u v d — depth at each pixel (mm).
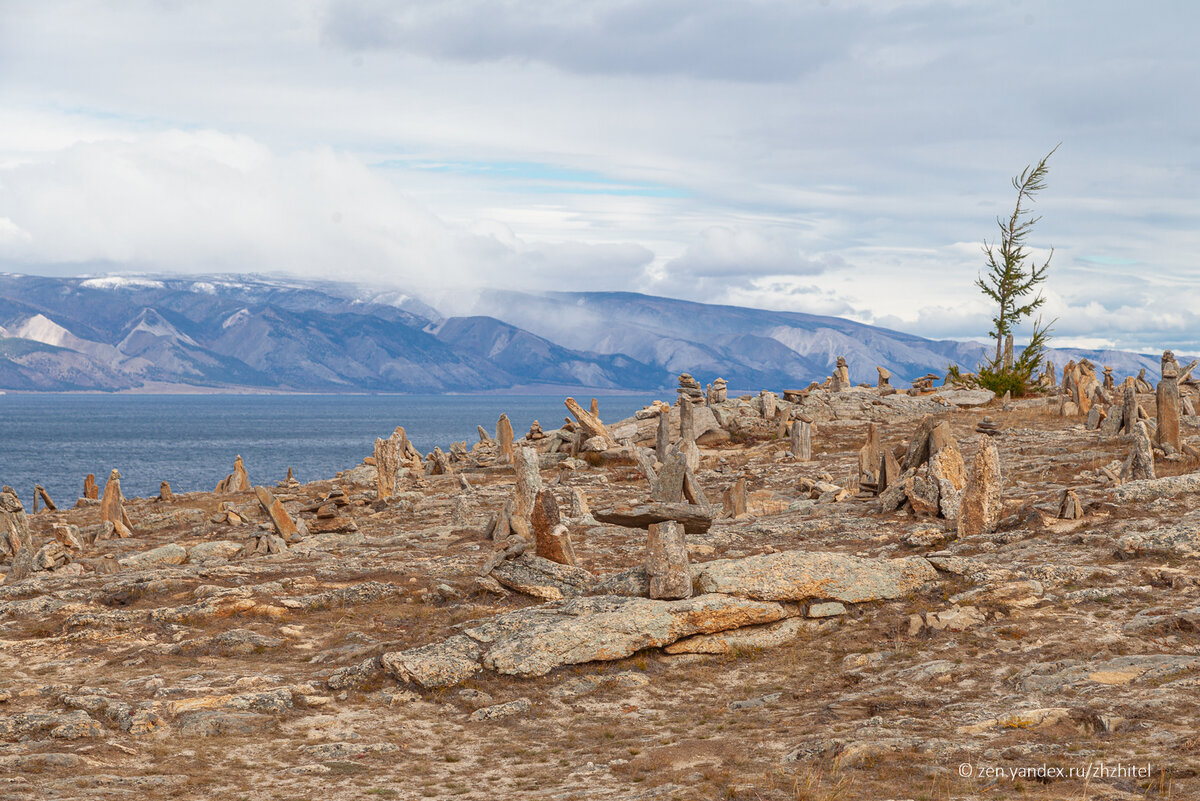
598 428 55406
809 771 11570
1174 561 19125
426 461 58719
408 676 16766
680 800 10953
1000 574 19016
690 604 18031
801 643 18078
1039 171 70438
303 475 125375
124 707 15391
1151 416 49844
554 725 15164
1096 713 12445
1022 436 44406
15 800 11227
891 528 26047
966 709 13625
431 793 12180
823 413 60781
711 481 42250
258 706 15672
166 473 129250
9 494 32625
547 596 21266
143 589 24047
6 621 22312
